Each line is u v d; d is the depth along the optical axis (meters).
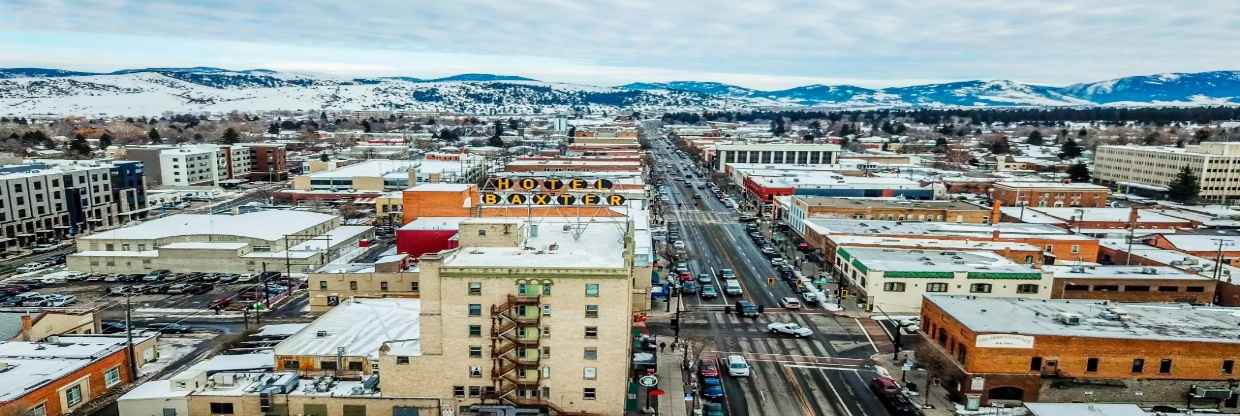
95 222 157.75
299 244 131.25
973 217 151.12
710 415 64.38
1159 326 69.12
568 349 61.66
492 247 69.69
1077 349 65.19
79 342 75.69
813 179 199.50
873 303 97.56
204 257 121.12
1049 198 190.38
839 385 72.62
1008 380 65.62
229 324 93.50
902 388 71.31
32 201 141.25
